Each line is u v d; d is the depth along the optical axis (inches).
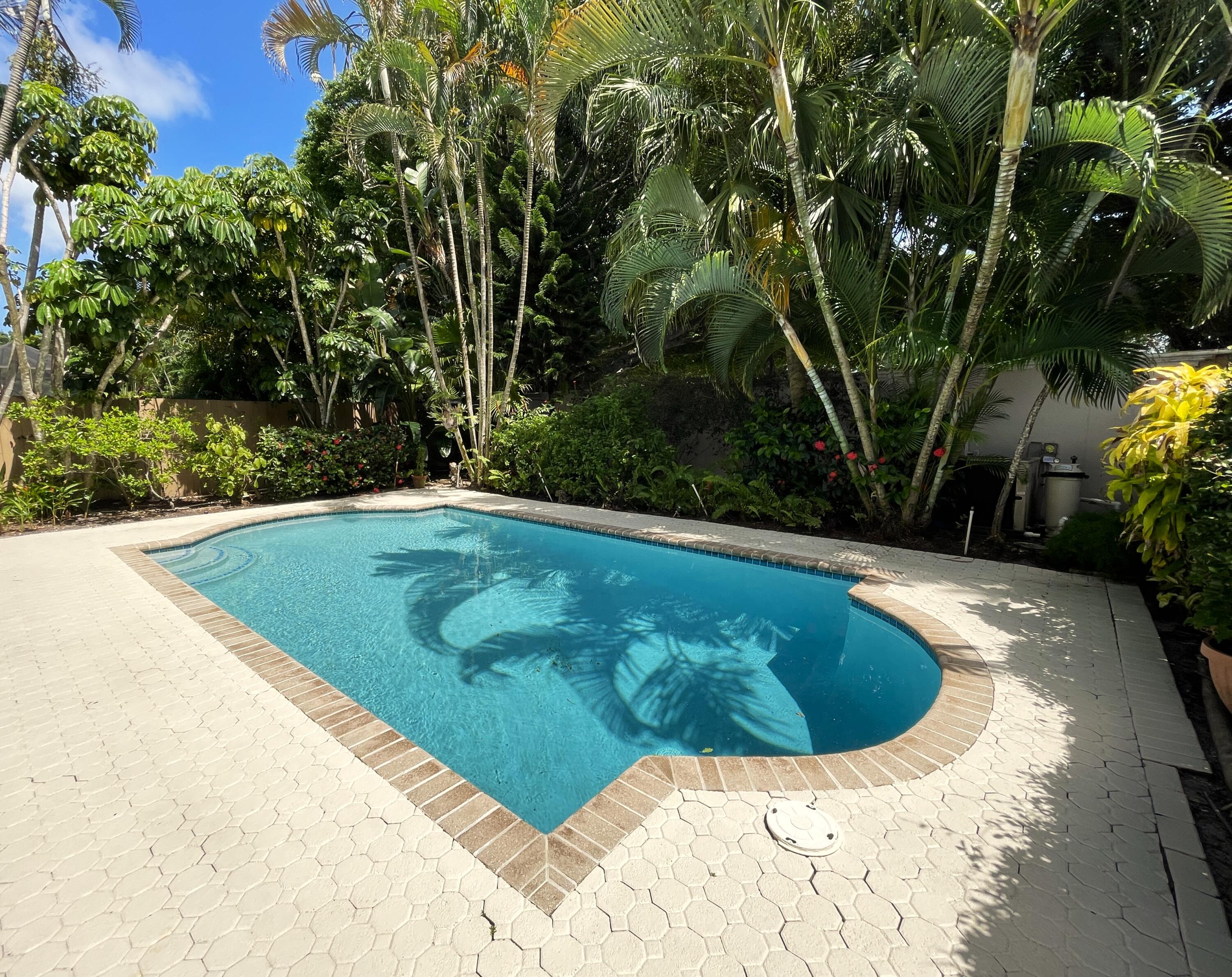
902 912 58.1
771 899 59.7
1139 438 127.3
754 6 176.2
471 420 401.4
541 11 297.9
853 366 235.1
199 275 292.2
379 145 437.7
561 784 97.2
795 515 254.8
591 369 489.7
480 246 394.6
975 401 214.4
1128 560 173.0
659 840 68.4
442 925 56.7
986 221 195.9
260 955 53.3
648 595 195.0
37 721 97.1
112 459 290.8
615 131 374.6
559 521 282.8
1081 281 201.6
